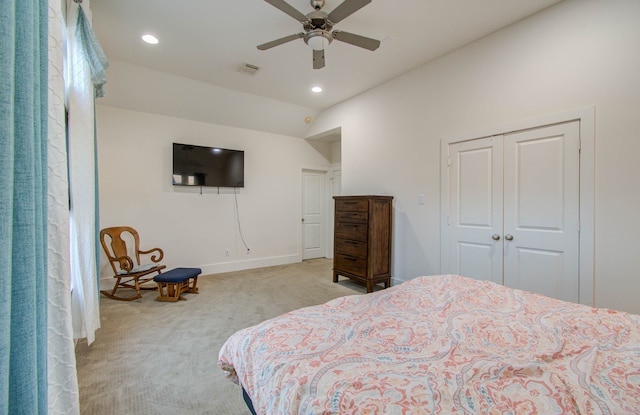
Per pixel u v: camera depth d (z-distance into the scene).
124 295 3.63
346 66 3.47
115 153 3.99
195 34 2.80
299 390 0.79
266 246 5.40
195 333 2.56
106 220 3.93
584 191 2.24
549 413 0.69
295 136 5.76
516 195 2.63
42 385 0.71
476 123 2.92
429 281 1.66
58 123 1.09
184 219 4.54
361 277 3.71
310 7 2.38
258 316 2.95
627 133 2.05
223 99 4.35
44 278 0.74
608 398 0.75
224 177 4.81
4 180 0.54
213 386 1.82
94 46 2.07
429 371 0.85
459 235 3.10
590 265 2.21
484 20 2.57
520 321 1.19
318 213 6.24
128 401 1.67
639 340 1.06
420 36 2.83
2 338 0.53
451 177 3.16
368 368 0.86
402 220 3.71
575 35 2.27
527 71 2.54
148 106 4.12
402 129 3.70
